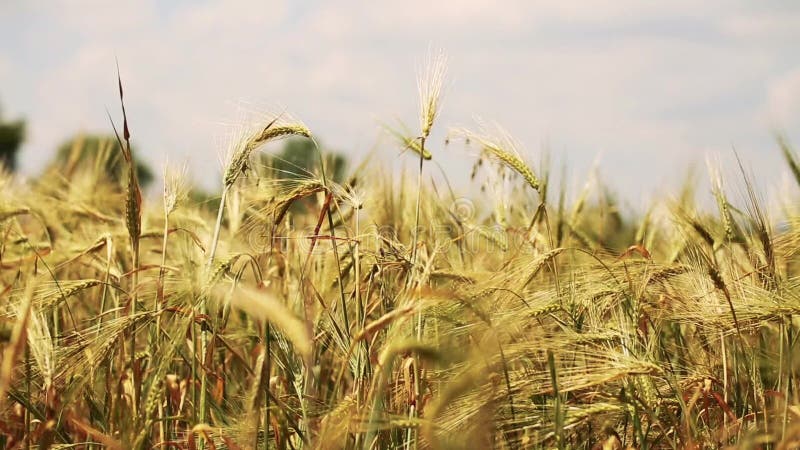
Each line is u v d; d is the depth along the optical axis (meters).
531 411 1.74
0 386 1.54
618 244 2.44
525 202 2.35
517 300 1.76
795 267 2.03
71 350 1.74
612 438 1.75
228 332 2.07
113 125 1.78
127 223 1.80
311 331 1.80
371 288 1.90
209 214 2.36
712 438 1.78
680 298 1.86
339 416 1.70
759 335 1.92
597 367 1.69
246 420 1.70
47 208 2.56
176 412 1.91
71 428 1.90
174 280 1.90
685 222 2.01
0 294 1.92
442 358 1.54
